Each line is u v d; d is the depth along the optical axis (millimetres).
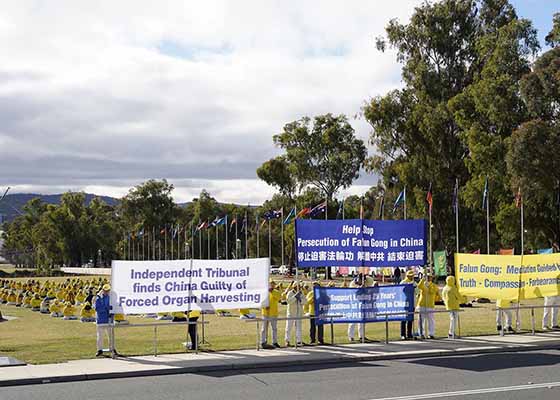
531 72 58656
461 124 65438
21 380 16516
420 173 70938
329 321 22453
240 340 25062
